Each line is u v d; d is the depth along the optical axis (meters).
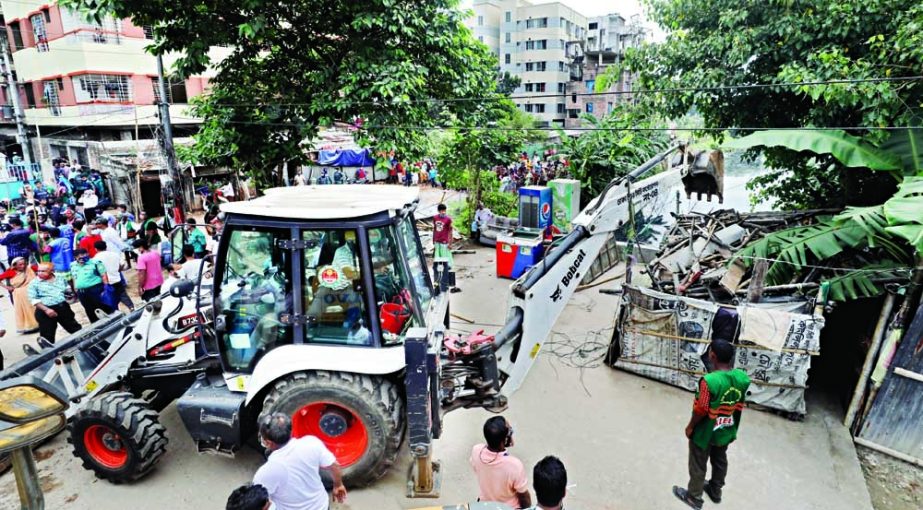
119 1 8.38
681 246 8.34
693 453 4.43
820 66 7.52
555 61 48.59
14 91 20.84
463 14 10.40
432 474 4.90
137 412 4.70
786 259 6.29
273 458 3.44
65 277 9.83
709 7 9.20
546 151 23.81
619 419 5.98
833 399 6.36
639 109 10.37
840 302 6.83
